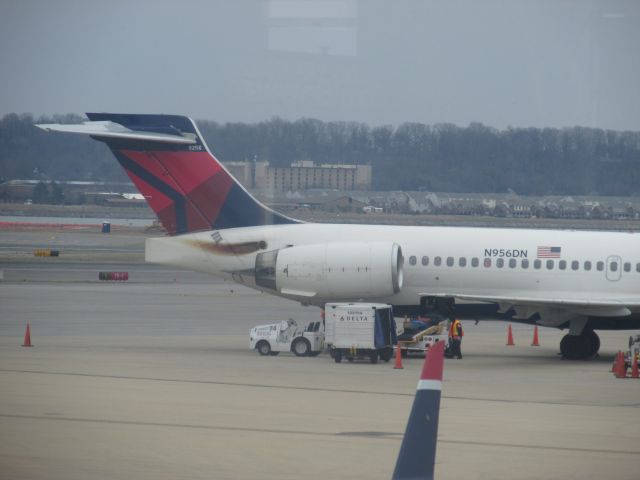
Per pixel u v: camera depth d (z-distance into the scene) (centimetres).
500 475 5438
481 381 9206
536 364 10794
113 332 13250
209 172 12069
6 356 10400
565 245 11738
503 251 11775
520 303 11006
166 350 11344
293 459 5719
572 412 7419
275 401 7688
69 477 5272
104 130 11838
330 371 9650
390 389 8406
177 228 12250
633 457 5888
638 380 9356
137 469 5453
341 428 6612
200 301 18050
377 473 5412
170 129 11994
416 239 11975
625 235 11906
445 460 5775
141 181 12181
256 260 11869
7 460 5625
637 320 11394
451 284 11869
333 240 11962
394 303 12088
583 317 11325
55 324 14025
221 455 5797
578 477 5406
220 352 11262
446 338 11169
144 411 7144
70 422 6694
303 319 15200
